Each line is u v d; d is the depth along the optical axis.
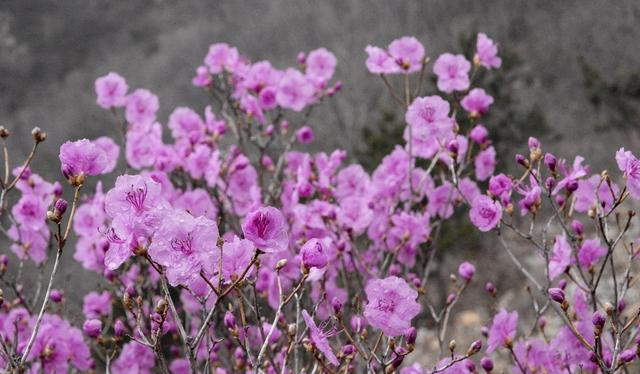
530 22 3.80
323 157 1.18
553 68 3.47
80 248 1.19
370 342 1.03
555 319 1.83
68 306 1.19
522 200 0.90
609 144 2.89
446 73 1.12
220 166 1.21
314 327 0.75
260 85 1.27
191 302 1.12
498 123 2.64
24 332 1.04
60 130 6.00
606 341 0.92
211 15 7.29
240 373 0.92
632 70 3.08
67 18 8.59
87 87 7.36
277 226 0.72
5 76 7.83
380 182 1.13
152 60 7.10
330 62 1.34
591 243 0.95
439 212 1.13
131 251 0.71
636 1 3.37
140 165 1.24
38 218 1.09
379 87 3.35
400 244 1.09
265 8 6.32
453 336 1.99
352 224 1.03
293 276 0.99
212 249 0.70
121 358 1.10
